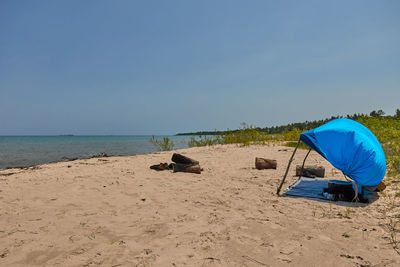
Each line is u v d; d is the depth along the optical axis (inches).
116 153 753.6
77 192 224.7
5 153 745.0
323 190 222.2
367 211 173.5
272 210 177.6
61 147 1064.2
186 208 182.4
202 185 258.4
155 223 152.8
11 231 139.9
